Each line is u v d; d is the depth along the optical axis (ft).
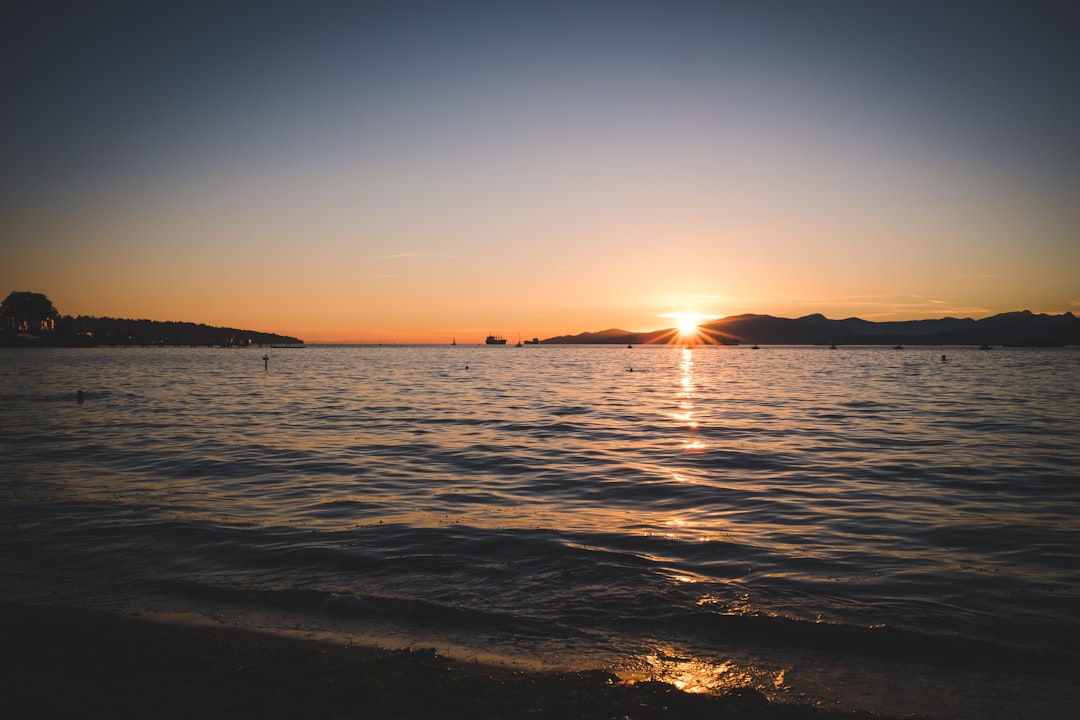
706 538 47.93
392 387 232.73
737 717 23.50
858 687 26.55
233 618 33.30
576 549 45.09
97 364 442.91
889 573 40.09
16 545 45.55
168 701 24.07
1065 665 28.32
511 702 24.34
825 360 598.34
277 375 320.70
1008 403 161.38
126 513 54.65
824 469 75.97
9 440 98.84
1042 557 43.16
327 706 23.84
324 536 48.08
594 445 94.99
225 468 76.33
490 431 111.04
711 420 126.82
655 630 32.04
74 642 29.30
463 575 39.75
